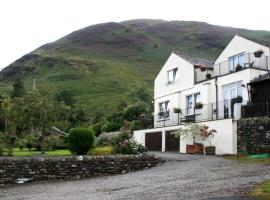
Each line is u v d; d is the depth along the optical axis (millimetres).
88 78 118250
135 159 22641
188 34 173000
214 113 32719
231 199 11930
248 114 27797
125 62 143625
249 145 26875
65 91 89250
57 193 15867
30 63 142625
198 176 17484
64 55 145625
